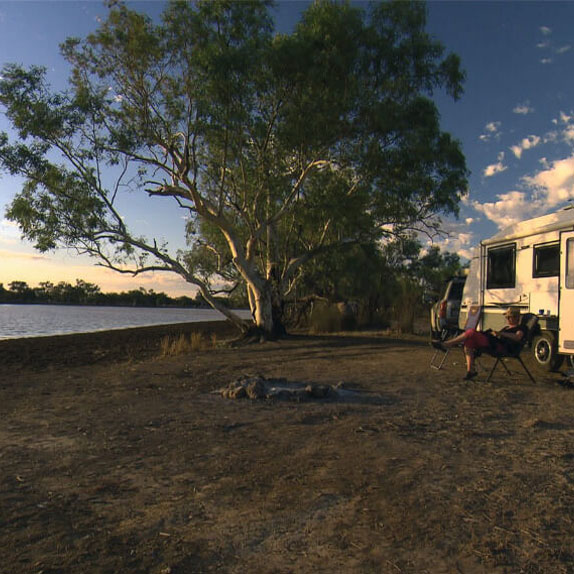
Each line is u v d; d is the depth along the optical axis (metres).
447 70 16.56
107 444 5.20
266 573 2.74
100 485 4.03
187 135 16.05
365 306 28.00
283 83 16.14
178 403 7.25
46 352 16.73
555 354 9.59
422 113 16.38
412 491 3.84
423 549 2.97
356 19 15.73
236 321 18.72
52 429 5.86
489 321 11.59
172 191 17.39
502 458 4.58
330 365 11.38
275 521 3.37
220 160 18.61
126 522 3.36
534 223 10.27
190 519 3.41
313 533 3.19
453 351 13.55
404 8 16.09
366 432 5.50
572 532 3.14
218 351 15.63
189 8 15.36
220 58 14.32
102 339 22.31
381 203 18.61
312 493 3.84
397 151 16.73
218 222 17.88
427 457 4.64
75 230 16.53
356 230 19.38
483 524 3.27
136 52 15.03
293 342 17.67
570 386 8.16
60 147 16.17
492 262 11.55
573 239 9.08
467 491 3.82
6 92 15.02
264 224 18.41
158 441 5.29
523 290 10.47
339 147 17.58
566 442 5.06
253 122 16.08
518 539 3.06
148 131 16.22
